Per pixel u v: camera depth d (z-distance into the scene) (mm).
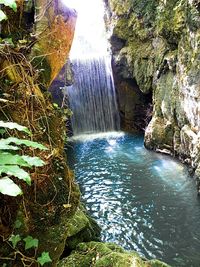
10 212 2938
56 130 3852
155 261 7012
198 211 10992
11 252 2904
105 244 7340
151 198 12047
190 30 13023
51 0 4562
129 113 20016
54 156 3484
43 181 3270
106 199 12211
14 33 4242
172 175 13594
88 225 8516
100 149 17234
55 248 3279
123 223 10695
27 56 4242
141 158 15625
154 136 16203
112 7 18938
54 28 4789
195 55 12766
